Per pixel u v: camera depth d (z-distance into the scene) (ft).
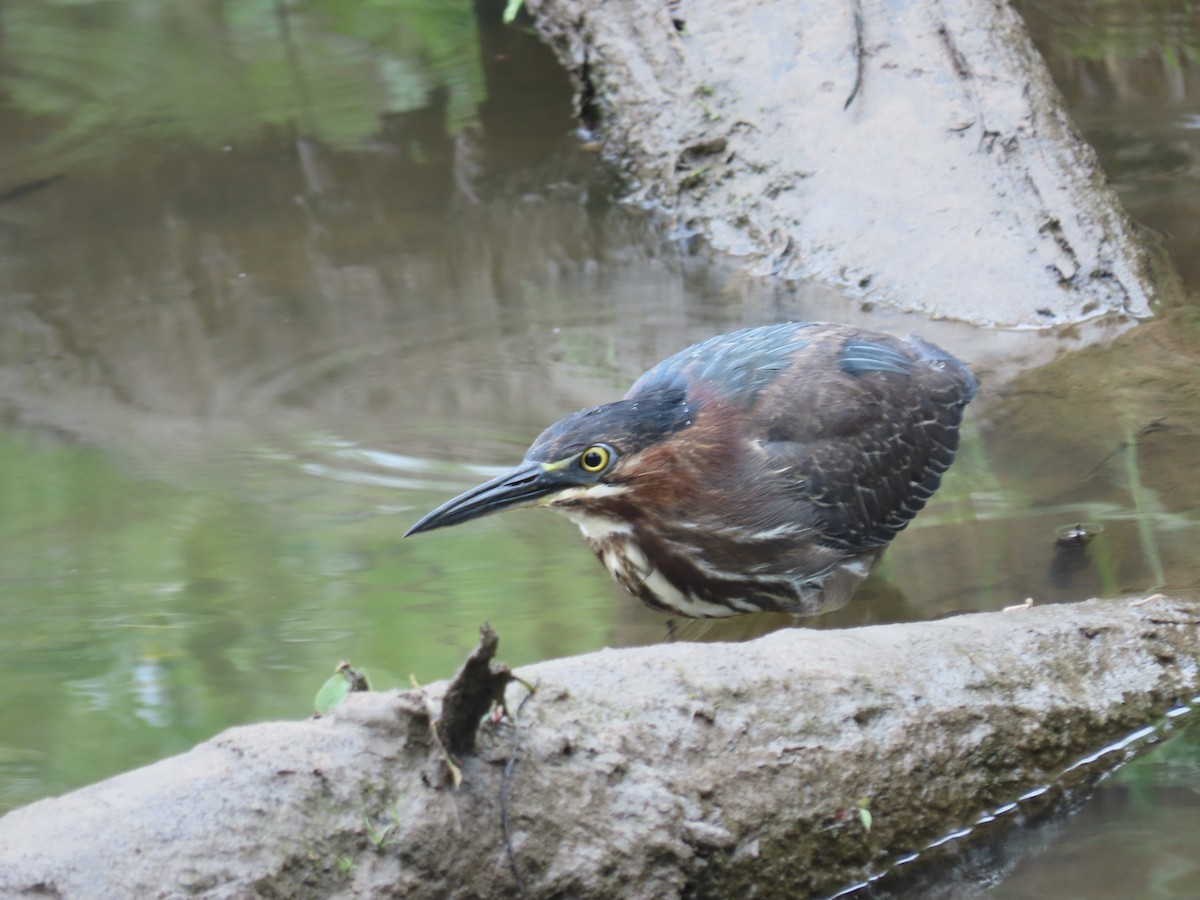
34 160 61.21
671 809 21.75
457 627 31.63
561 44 66.90
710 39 58.18
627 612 33.37
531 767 21.09
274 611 32.32
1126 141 58.85
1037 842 24.21
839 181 52.70
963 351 45.60
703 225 54.95
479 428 41.09
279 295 49.85
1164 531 33.91
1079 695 26.07
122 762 26.43
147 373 44.86
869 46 55.21
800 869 22.88
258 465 39.40
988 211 50.06
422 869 20.03
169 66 70.23
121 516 36.91
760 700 23.45
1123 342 45.24
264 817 19.43
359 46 71.97
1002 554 34.01
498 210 56.29
